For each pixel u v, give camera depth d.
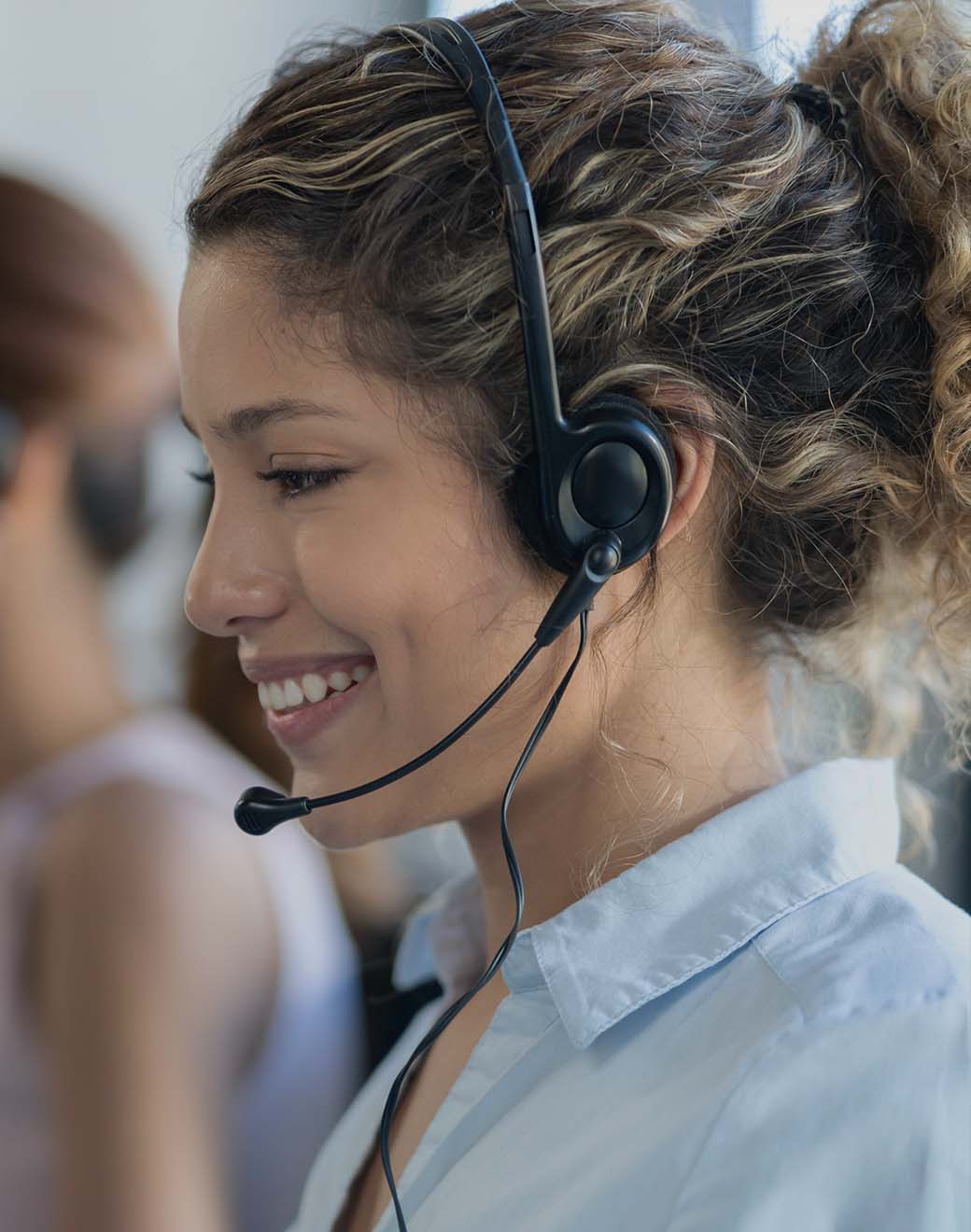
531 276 0.96
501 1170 0.99
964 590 1.17
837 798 1.06
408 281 0.97
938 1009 0.89
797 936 0.98
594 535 0.97
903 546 1.17
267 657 1.08
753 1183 0.85
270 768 2.00
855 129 1.14
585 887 1.09
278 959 1.56
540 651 1.03
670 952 1.00
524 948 1.06
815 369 1.06
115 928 1.45
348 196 0.98
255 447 1.04
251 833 1.07
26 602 1.68
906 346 1.11
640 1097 0.95
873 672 1.32
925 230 1.10
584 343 1.00
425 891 2.22
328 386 0.99
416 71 1.01
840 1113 0.86
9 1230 1.45
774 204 1.05
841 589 1.12
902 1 1.21
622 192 1.00
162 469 2.05
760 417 1.05
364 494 1.01
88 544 1.77
